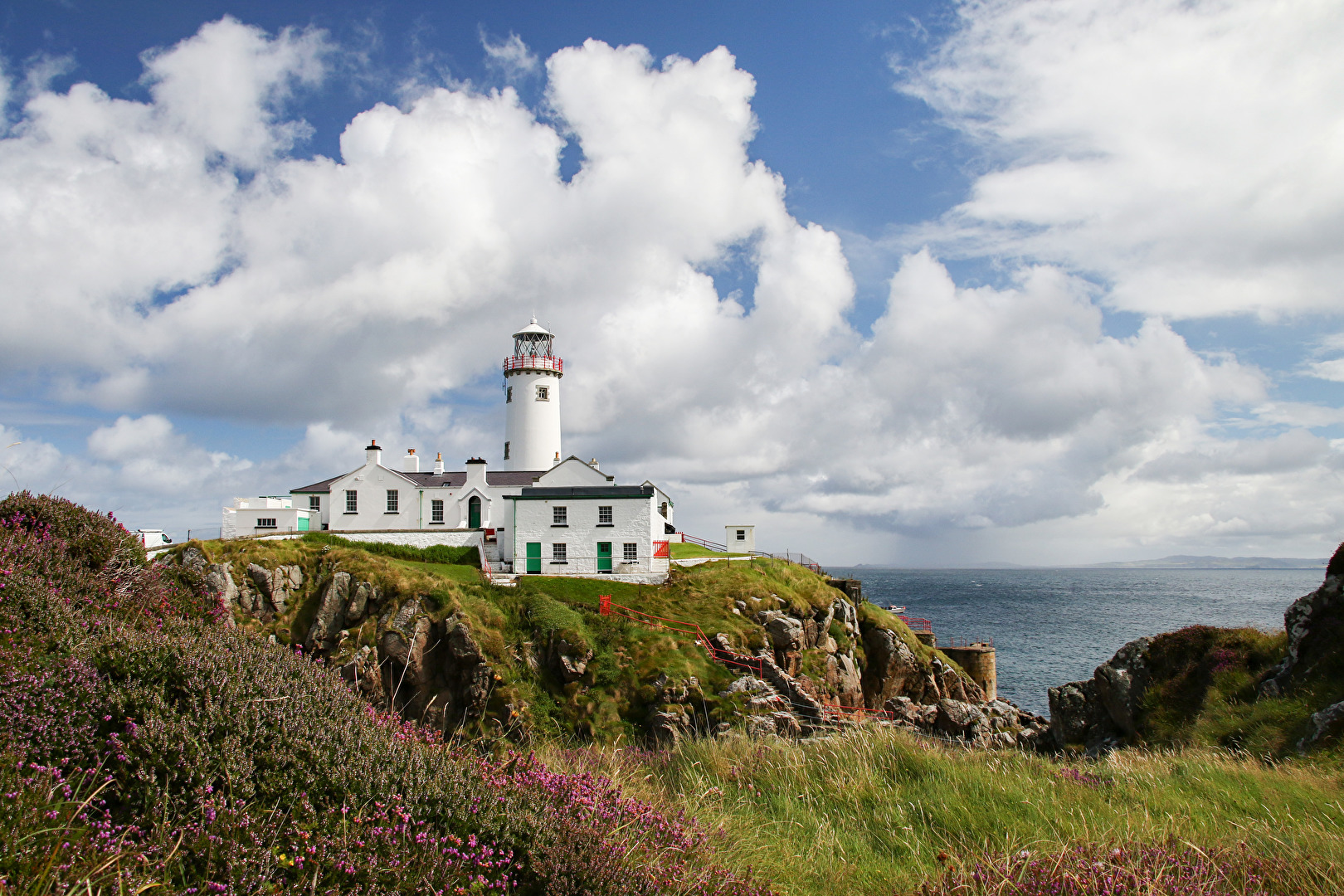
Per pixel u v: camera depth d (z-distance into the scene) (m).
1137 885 7.48
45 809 5.92
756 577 56.31
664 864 8.40
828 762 13.50
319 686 10.06
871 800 11.87
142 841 6.18
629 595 52.94
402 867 6.75
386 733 9.45
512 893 7.45
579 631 45.12
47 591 11.52
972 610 174.25
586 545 57.34
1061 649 103.31
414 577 47.47
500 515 68.50
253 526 65.31
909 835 10.30
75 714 7.55
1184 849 8.95
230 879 5.88
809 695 43.78
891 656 58.59
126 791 7.04
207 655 9.46
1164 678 28.33
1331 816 11.33
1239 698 25.05
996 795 11.63
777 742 14.87
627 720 40.38
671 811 10.32
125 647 9.21
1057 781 12.77
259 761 7.79
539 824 8.27
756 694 41.09
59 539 14.50
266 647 11.43
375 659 42.94
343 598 47.31
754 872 9.03
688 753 14.66
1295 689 22.94
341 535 60.97
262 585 48.28
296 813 7.14
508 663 43.47
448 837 7.40
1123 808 11.04
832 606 57.53
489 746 11.30
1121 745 28.02
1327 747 19.00
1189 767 14.34
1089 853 8.54
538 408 84.69
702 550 74.31
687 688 41.03
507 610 47.44
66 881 5.30
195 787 7.01
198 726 7.86
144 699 8.04
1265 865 8.55
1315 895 7.91
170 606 14.73
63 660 8.68
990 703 51.66
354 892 6.27
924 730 47.81
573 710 41.09
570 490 58.78
